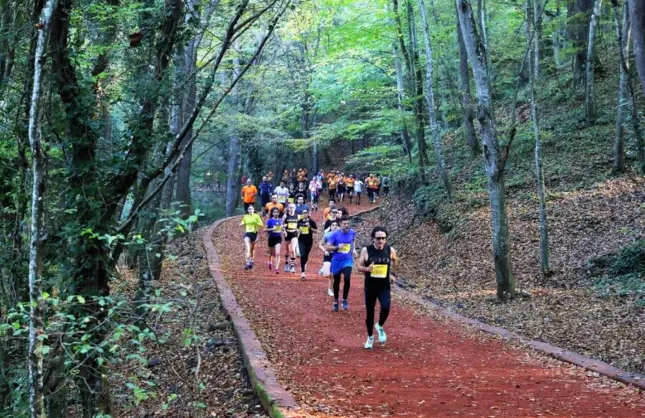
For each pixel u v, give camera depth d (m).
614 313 11.77
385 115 25.20
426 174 27.56
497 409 6.80
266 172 46.53
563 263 15.77
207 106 8.82
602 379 8.20
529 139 23.95
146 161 6.62
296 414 6.26
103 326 5.93
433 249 21.05
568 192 19.61
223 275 16.42
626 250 14.61
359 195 38.34
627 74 17.89
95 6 7.12
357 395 7.28
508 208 20.33
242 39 16.41
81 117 6.13
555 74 29.80
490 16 29.27
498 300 14.22
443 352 9.79
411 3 23.69
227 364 9.04
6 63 6.30
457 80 32.78
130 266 12.25
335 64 27.97
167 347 9.70
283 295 14.43
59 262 6.16
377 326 10.05
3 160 6.46
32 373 4.66
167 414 7.72
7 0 6.16
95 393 6.09
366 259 9.91
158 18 6.64
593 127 23.03
